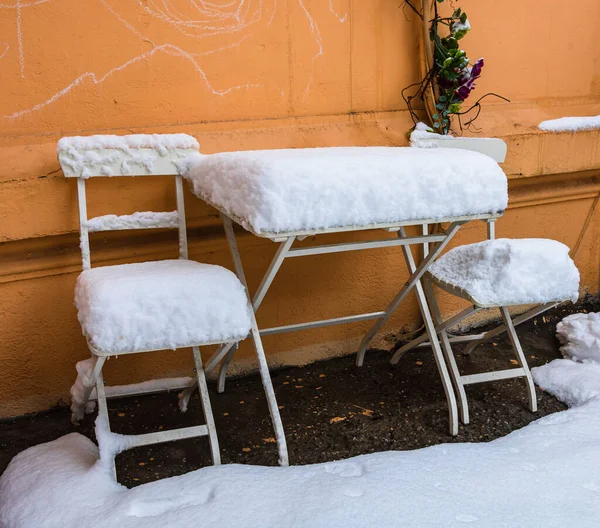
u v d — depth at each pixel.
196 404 3.09
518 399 3.17
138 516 2.06
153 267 2.51
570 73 4.22
